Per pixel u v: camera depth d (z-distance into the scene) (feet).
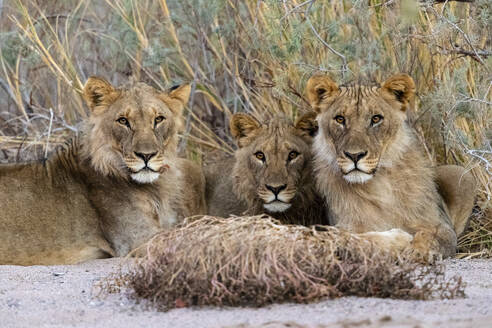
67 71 50.39
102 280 28.43
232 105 49.93
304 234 25.52
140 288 25.08
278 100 45.88
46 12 56.49
